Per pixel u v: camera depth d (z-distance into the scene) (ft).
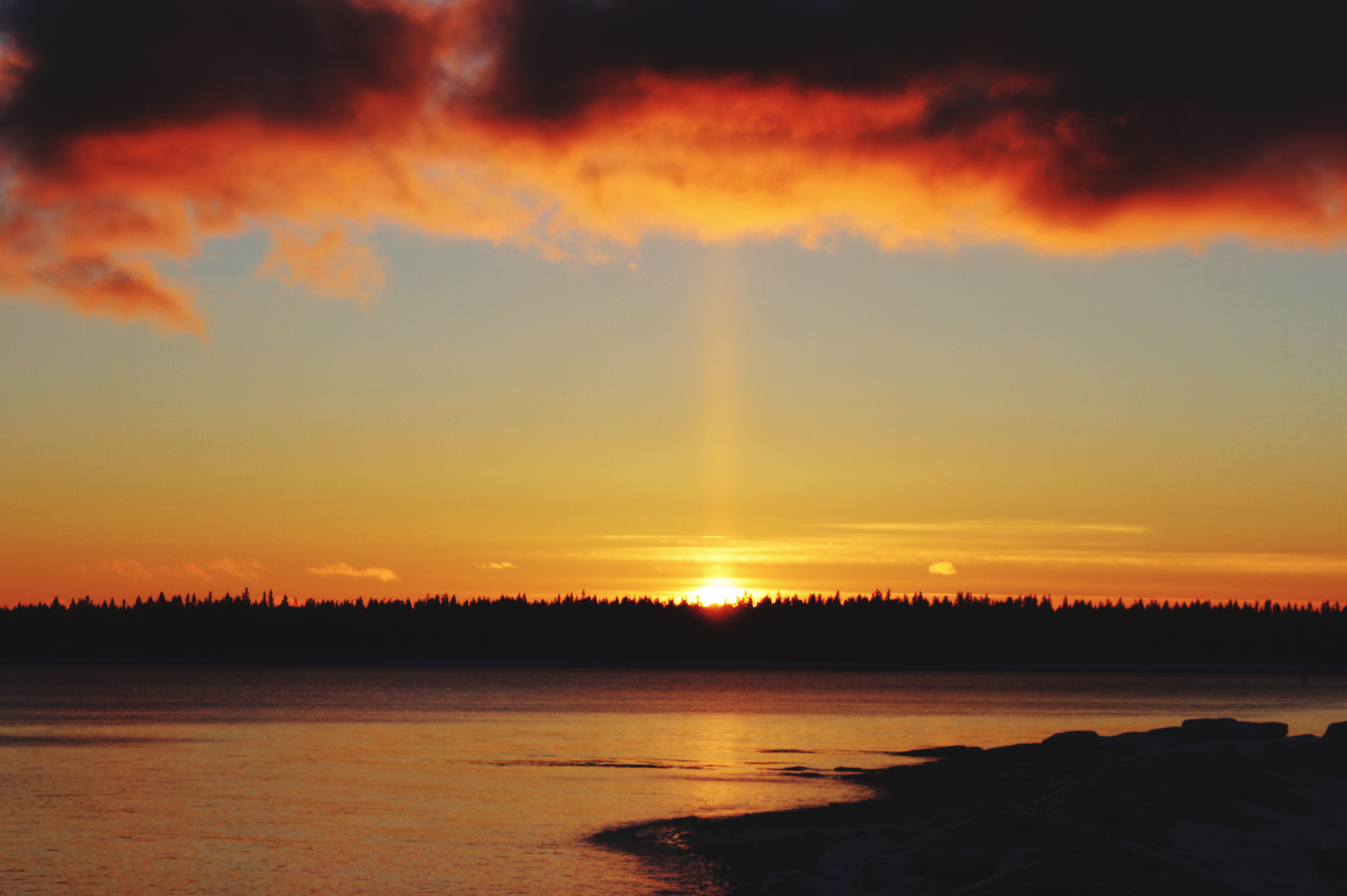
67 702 447.83
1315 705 507.71
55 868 105.19
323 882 99.30
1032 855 79.25
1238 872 87.10
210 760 215.92
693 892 95.35
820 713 414.82
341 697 513.45
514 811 144.97
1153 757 130.41
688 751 248.93
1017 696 579.89
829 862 92.32
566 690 612.29
